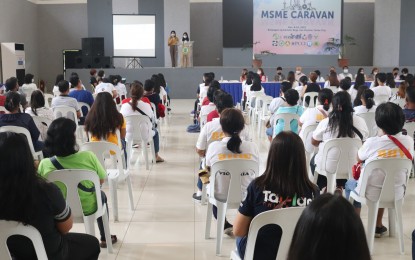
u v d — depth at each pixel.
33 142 5.11
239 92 12.70
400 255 3.60
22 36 16.19
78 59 15.24
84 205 3.19
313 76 9.15
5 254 2.19
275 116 5.88
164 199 4.97
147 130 6.01
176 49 15.45
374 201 3.48
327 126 4.14
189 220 4.36
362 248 1.20
